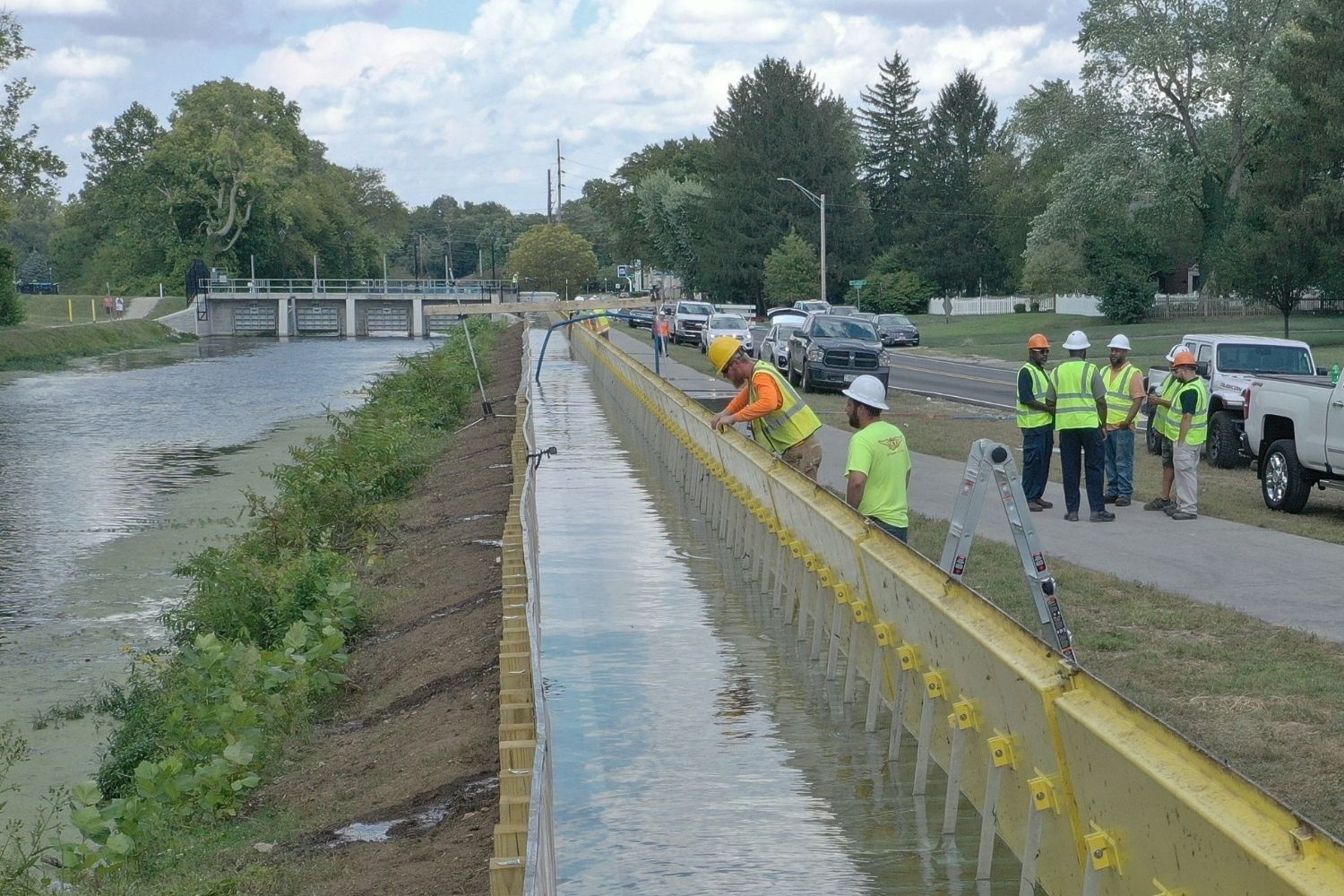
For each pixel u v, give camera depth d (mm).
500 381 45688
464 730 9672
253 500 23203
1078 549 13992
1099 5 65875
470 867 6949
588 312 39781
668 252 120875
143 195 126812
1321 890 3596
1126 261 74375
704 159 122188
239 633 14984
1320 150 51781
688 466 18703
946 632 6836
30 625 17953
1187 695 8797
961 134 108625
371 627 14570
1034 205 102375
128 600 19297
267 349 92500
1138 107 67500
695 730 8398
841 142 104750
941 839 6582
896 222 120812
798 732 8336
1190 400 15781
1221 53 63219
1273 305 56531
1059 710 5230
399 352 86500
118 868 8211
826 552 9961
